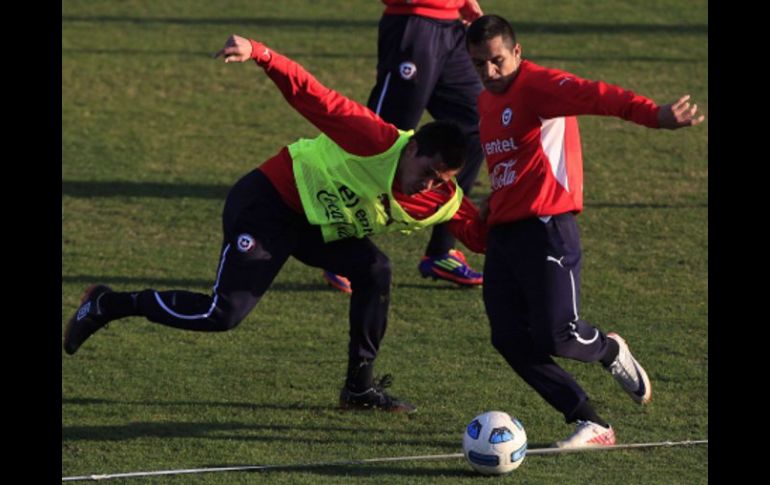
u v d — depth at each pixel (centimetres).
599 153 4303
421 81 3300
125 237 3569
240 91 5075
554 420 2472
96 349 2833
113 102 4894
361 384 2502
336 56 5478
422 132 2239
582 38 5744
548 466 2245
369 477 2195
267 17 6209
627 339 2884
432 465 2255
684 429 2419
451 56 3338
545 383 2327
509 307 2347
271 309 3098
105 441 2358
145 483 2162
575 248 2298
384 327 2495
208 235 3597
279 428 2436
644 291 3181
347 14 6278
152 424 2442
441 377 2686
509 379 2680
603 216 3719
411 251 3541
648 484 2164
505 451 2166
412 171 2250
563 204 2278
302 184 2353
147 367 2734
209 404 2545
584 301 3119
